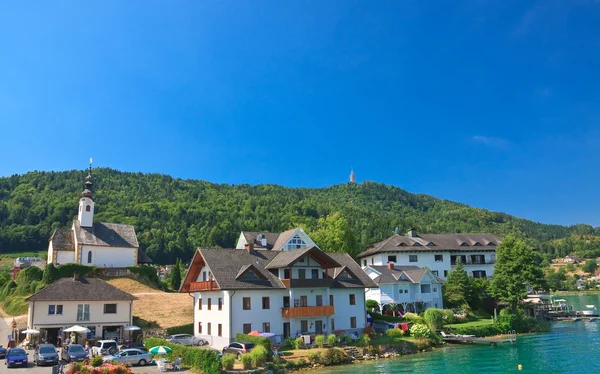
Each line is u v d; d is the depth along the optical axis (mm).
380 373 42281
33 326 52031
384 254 93688
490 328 70438
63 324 53531
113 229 92500
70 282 56719
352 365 47000
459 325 71250
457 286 84000
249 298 53000
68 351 43031
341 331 57438
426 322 67688
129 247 89938
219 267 54719
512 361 47938
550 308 104875
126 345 50594
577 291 192125
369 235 181625
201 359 39656
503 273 82062
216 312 54312
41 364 40156
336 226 99312
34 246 189750
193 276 61094
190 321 65125
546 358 49438
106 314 56156
